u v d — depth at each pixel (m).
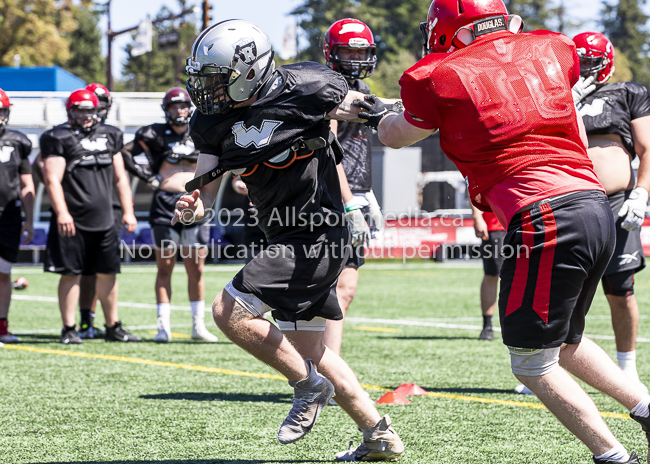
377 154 70.25
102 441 13.25
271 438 13.45
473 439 13.31
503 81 9.93
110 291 25.77
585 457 12.19
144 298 40.53
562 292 9.61
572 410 9.77
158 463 11.95
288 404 16.19
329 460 12.10
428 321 31.83
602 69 16.48
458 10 10.48
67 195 24.75
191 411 15.52
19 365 20.92
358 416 11.65
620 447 9.72
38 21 137.88
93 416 15.09
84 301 26.78
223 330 10.61
